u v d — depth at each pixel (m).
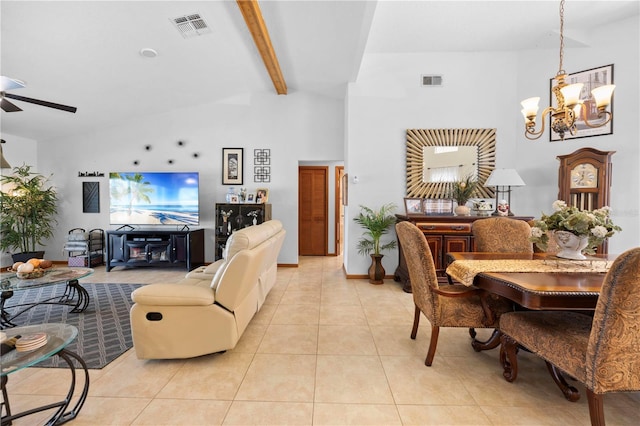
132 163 5.27
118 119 5.07
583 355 1.41
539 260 2.24
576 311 2.06
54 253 5.36
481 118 4.25
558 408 1.68
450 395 1.79
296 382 1.92
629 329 1.30
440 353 2.30
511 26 3.51
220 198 5.25
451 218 3.67
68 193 5.33
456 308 2.10
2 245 4.78
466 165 4.24
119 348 2.35
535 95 4.03
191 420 1.57
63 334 1.63
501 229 2.71
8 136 4.92
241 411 1.65
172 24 3.02
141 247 4.84
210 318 2.12
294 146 5.18
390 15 3.29
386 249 4.42
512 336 1.86
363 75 4.33
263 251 2.43
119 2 2.63
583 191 3.36
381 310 3.20
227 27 3.13
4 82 2.36
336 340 2.50
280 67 4.03
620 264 1.24
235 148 5.20
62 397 1.76
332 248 6.44
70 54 3.23
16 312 3.12
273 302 3.44
